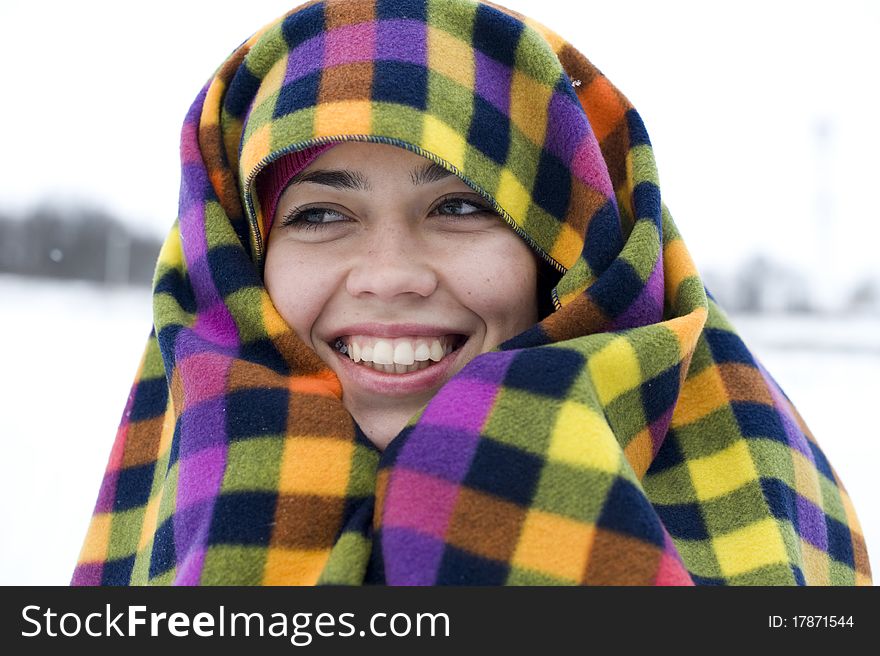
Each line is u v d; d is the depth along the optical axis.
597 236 1.02
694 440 1.06
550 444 0.83
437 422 0.87
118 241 10.02
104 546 1.15
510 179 1.04
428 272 1.02
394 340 1.05
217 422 0.96
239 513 0.90
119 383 3.53
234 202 1.16
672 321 0.97
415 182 1.01
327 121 0.98
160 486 1.14
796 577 0.93
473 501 0.82
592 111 1.17
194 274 1.15
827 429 2.98
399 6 1.05
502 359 0.90
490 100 1.04
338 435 0.95
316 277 1.04
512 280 1.05
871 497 2.30
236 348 1.08
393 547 0.83
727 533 0.98
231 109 1.16
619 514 0.81
